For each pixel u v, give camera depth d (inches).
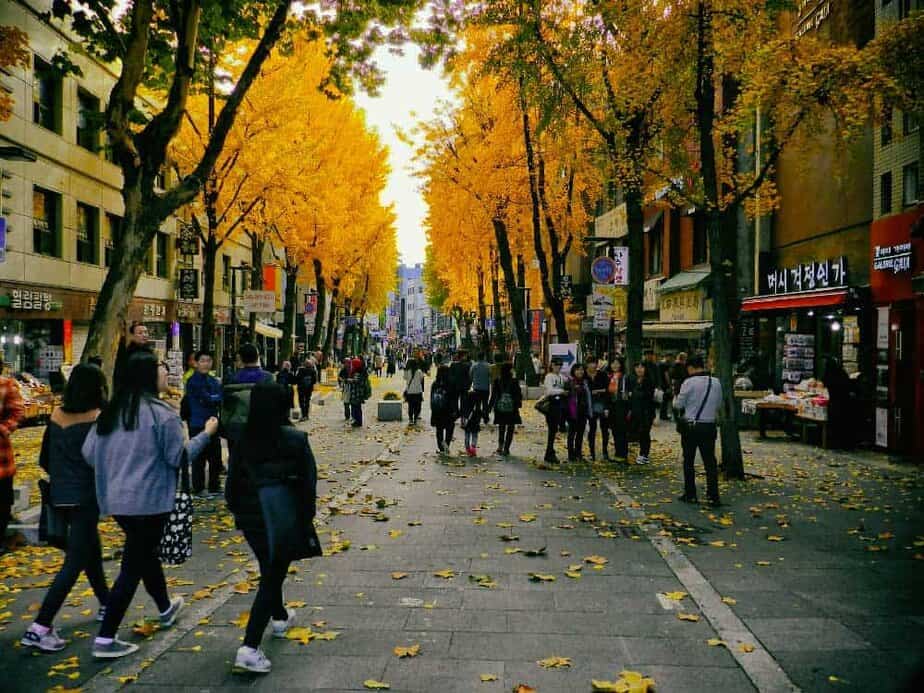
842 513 332.2
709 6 407.8
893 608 207.3
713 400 349.7
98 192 949.8
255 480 168.7
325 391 1269.7
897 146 526.6
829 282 652.1
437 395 538.0
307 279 1694.1
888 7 533.0
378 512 335.0
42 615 178.2
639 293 541.3
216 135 369.1
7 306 743.1
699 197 437.1
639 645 181.2
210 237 746.2
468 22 483.8
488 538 289.4
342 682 160.2
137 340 327.0
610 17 437.1
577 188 880.3
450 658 173.3
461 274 1476.4
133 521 173.5
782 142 419.2
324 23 405.1
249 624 165.9
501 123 862.5
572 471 458.9
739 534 294.5
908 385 515.2
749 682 160.1
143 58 350.0
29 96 786.2
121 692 155.5
